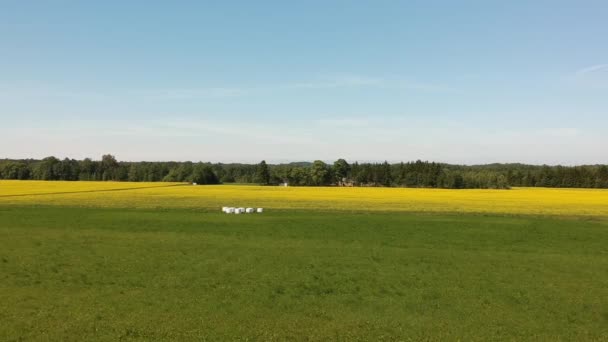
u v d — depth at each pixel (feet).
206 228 110.93
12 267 65.72
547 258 77.82
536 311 48.80
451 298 53.42
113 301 50.03
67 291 54.03
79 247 82.33
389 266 69.92
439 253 81.41
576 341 40.78
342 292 55.62
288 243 90.12
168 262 70.18
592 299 53.36
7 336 39.37
